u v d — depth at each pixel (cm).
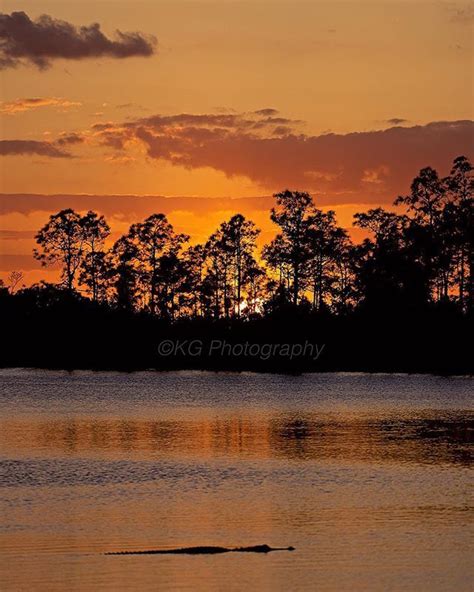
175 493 6138
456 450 8012
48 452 7938
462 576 4403
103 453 7875
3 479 6619
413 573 4438
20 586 4275
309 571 4472
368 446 8269
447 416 10844
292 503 5819
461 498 5947
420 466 7150
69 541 4944
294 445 8344
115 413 11238
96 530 5162
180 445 8362
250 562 4603
